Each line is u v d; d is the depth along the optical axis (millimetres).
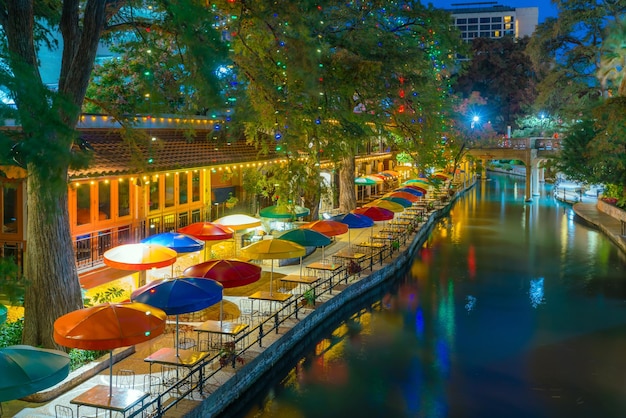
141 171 16812
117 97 24297
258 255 19234
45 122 8805
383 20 29453
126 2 15406
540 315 22438
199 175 24984
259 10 16859
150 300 13859
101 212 19344
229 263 16953
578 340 19750
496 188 77188
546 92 64062
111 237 19719
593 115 37344
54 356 10203
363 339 19781
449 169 67000
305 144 22156
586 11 58969
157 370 14398
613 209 44562
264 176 24125
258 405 14930
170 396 12969
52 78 25125
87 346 11141
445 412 14719
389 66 26234
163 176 22484
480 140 59969
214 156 22859
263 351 15914
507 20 188875
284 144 20328
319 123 22328
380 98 27781
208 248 24375
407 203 35281
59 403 12562
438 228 43688
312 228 24391
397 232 33875
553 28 61500
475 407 15000
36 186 13922
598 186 61375
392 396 15523
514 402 15289
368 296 24750
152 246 17109
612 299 24594
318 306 20141
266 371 16156
